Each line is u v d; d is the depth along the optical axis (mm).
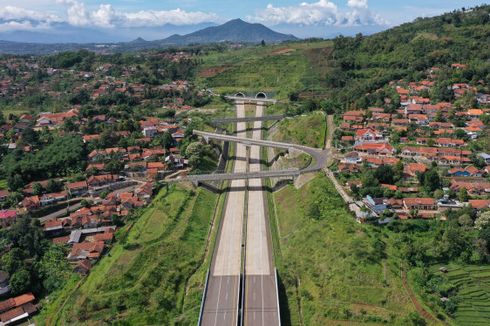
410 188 164125
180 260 142125
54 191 184000
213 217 176625
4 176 194250
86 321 114688
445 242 131875
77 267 135500
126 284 125938
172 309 121500
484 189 161125
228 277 133000
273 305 118562
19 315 117062
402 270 125250
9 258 132375
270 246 152625
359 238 136625
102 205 172125
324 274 127250
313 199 168750
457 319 109812
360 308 113062
